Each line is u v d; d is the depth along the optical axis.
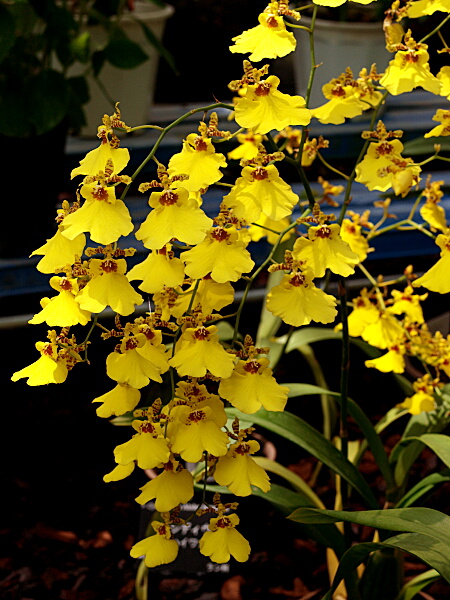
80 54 1.07
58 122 1.01
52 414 1.09
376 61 1.24
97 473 1.02
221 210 0.54
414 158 1.17
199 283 0.58
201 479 0.73
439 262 0.60
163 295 0.58
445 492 1.01
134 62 1.09
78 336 1.03
